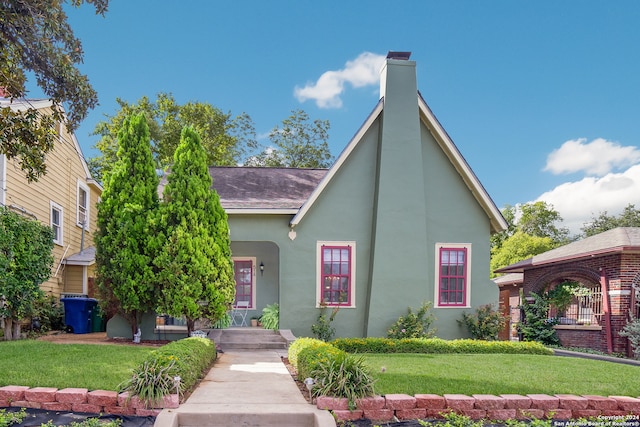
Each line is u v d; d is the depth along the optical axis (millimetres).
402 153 13602
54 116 10062
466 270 13844
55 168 16516
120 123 27906
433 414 6199
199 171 12586
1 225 11180
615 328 14031
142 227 12039
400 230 13406
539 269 17922
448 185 14039
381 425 5891
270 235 13445
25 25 8891
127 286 11750
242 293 15930
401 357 10164
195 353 7469
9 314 11664
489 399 6328
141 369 6148
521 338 17984
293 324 13258
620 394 6910
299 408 5984
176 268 11664
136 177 12422
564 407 6449
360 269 13609
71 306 15070
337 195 13742
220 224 12539
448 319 13648
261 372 8469
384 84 13891
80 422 5484
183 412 5703
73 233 18359
